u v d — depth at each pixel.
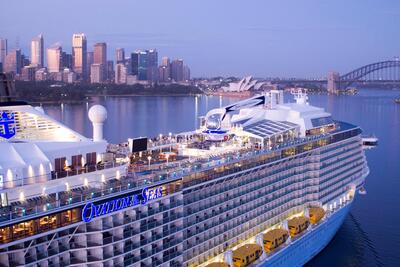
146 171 65.88
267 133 90.69
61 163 56.84
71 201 51.38
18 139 57.88
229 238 76.38
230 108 99.44
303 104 113.19
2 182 50.19
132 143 75.44
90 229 53.84
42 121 59.81
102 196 54.12
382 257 100.81
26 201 50.91
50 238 50.06
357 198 141.12
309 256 94.88
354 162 113.50
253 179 80.94
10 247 47.31
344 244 106.50
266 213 84.56
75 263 53.22
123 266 57.06
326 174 100.19
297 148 91.94
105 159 61.91
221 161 73.88
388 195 143.88
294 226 87.94
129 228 57.91
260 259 78.19
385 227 117.56
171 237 64.38
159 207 61.59
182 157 80.06
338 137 106.06
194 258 69.94
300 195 94.25
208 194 71.31
